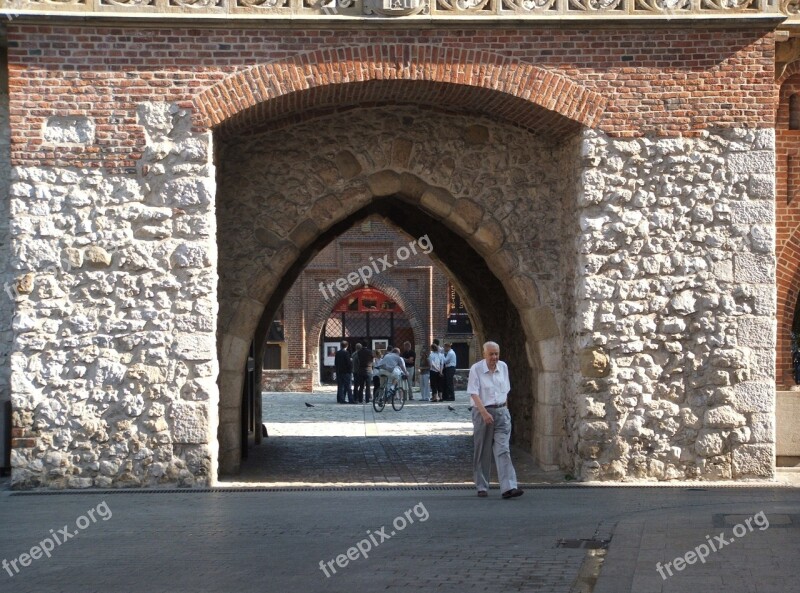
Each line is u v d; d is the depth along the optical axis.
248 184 16.41
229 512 12.20
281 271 16.44
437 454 18.86
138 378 14.35
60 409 14.30
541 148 16.56
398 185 16.53
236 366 16.38
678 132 14.83
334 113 16.41
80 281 14.34
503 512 12.02
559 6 14.59
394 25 14.42
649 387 14.90
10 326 15.52
